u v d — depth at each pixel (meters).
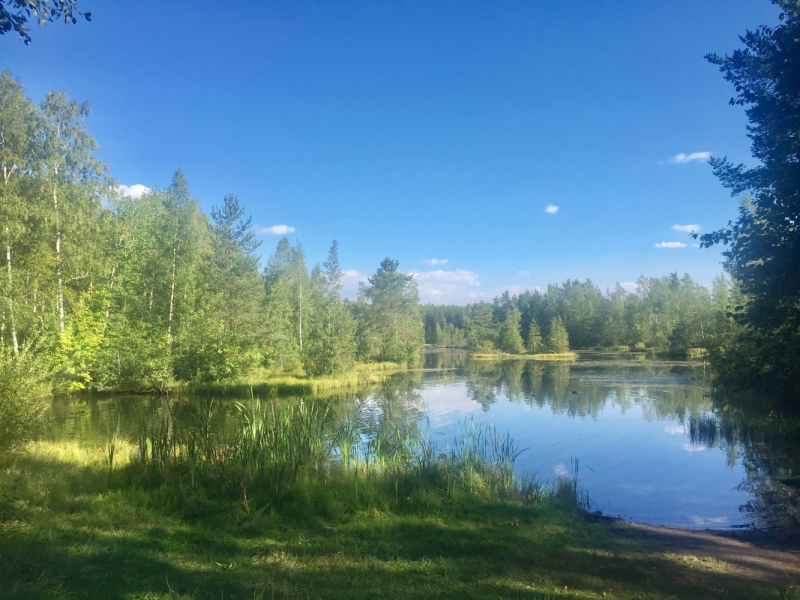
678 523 9.27
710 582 5.84
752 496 10.75
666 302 84.38
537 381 36.84
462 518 8.28
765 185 11.98
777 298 12.36
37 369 9.69
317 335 40.88
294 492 8.42
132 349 30.52
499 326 93.38
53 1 6.12
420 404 25.98
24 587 4.00
